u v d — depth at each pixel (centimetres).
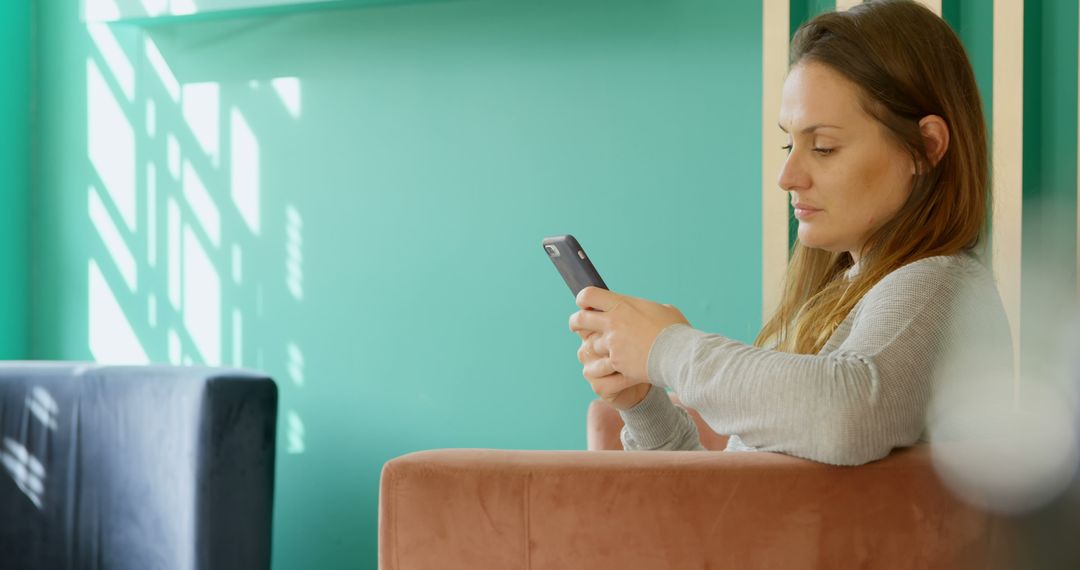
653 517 86
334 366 235
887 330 86
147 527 202
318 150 237
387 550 90
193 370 203
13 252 261
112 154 257
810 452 83
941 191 100
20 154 262
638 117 210
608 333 92
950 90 100
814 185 101
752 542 85
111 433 208
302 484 238
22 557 214
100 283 258
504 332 221
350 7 232
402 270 229
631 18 210
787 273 126
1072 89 168
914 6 103
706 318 205
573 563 87
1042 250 166
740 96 202
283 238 240
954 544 84
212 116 246
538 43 218
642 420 118
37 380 216
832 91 99
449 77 225
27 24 263
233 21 244
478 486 88
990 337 90
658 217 209
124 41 255
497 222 221
